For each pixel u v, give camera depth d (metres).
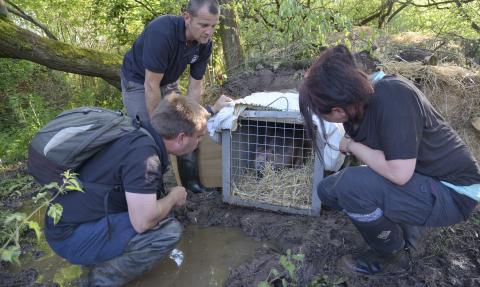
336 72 1.86
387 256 2.44
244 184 3.28
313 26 4.32
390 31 6.40
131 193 2.17
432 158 2.11
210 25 2.97
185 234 3.03
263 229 3.00
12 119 5.78
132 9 6.34
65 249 2.35
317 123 2.70
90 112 2.29
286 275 2.52
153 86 3.08
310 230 2.89
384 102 1.98
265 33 5.41
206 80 5.46
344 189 2.26
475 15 5.94
